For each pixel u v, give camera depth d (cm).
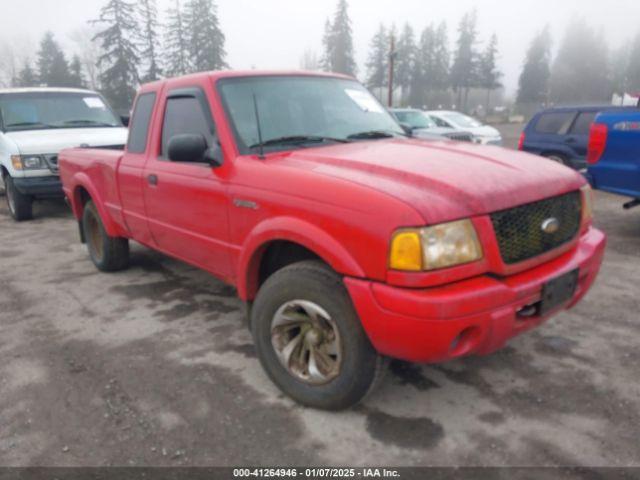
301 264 281
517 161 302
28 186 756
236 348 367
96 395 310
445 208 234
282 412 289
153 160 404
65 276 538
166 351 364
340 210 251
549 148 981
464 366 335
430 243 227
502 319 240
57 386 322
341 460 252
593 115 925
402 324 231
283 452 258
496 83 7181
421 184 251
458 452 255
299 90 379
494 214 246
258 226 293
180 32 4878
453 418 282
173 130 386
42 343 382
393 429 273
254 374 330
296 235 268
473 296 230
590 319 399
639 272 505
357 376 264
